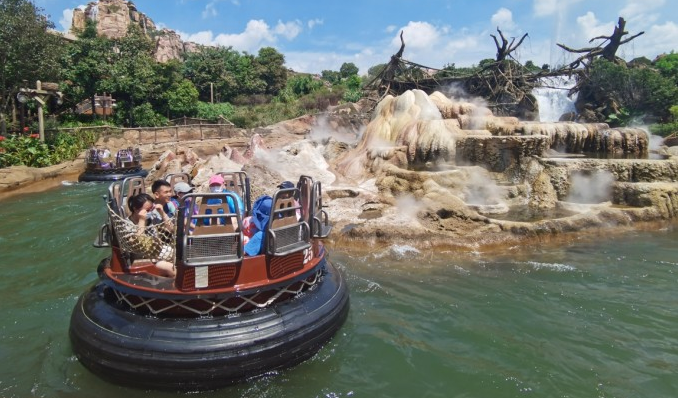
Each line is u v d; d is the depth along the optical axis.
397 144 13.13
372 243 8.23
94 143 24.38
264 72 60.50
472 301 6.13
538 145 11.27
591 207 9.97
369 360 4.75
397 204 10.07
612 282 6.75
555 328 5.41
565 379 4.42
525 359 4.76
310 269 5.08
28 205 12.79
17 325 5.56
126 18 64.69
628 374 4.50
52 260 7.95
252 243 4.72
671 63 31.58
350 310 5.86
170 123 36.59
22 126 22.64
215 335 4.19
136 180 5.58
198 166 13.03
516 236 8.45
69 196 14.32
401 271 7.20
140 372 4.08
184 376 4.07
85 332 4.39
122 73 32.81
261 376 4.32
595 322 5.56
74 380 4.33
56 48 23.55
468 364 4.68
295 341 4.45
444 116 15.22
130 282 4.54
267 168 11.02
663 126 22.23
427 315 5.74
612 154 13.32
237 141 29.66
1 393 4.18
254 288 4.47
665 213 9.72
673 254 7.89
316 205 5.63
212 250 4.34
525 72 28.56
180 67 52.31
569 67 28.17
